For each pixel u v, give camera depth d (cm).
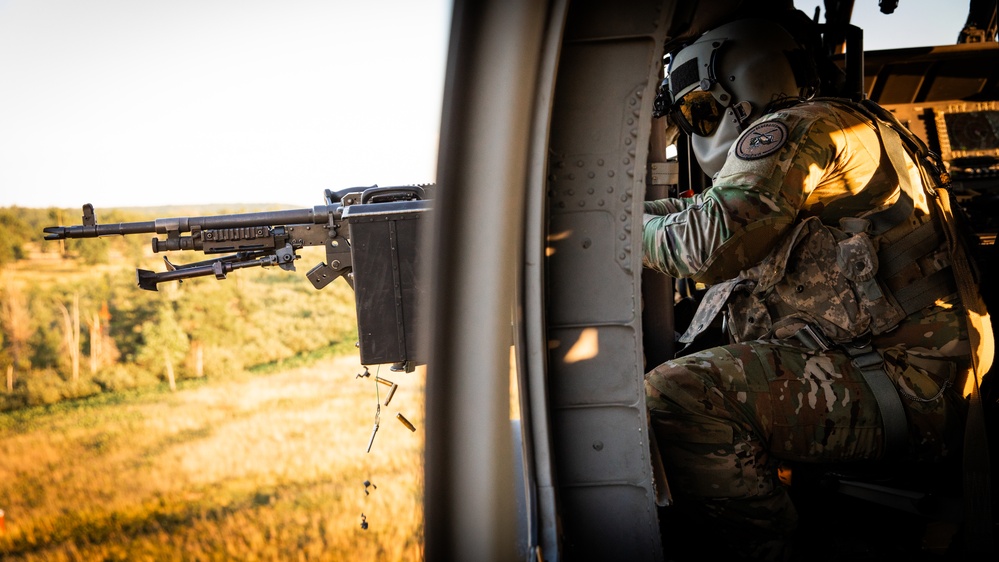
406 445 2150
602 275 137
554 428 141
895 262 172
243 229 331
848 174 174
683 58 199
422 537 130
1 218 3344
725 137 199
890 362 170
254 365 3206
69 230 337
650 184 238
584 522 142
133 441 2511
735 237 160
